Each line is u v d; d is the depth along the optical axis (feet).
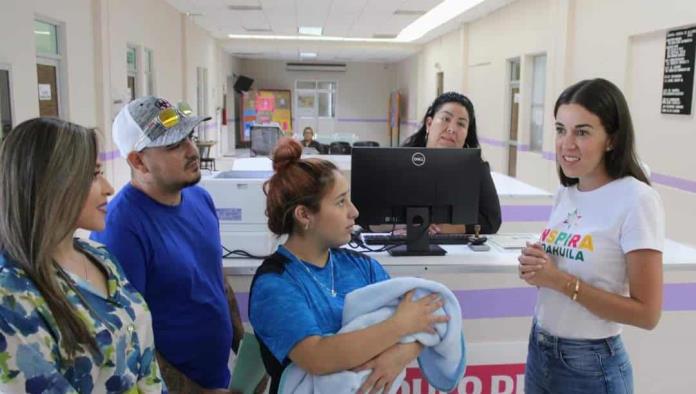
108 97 20.65
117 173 21.66
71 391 3.25
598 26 19.61
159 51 28.48
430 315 4.27
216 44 45.80
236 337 6.25
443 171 6.97
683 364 7.49
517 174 27.17
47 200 3.28
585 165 4.78
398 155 6.91
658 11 16.10
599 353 4.93
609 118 4.67
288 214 4.30
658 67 16.42
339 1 27.35
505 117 28.50
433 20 34.81
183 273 5.20
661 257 4.57
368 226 7.55
